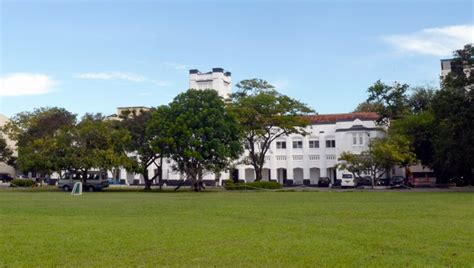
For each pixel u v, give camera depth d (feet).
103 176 211.00
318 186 209.87
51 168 176.96
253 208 80.48
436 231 48.49
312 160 231.71
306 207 82.02
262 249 38.88
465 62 142.41
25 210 77.92
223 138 169.99
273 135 204.44
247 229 51.31
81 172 187.73
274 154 237.25
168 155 172.45
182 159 172.24
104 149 179.63
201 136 167.22
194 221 59.77
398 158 172.76
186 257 35.91
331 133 229.25
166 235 46.93
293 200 103.65
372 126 218.59
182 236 46.24
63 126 185.88
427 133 184.75
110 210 77.66
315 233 47.93
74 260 35.04
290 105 179.11
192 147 166.91
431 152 190.80
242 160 209.67
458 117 137.90
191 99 168.86
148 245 41.06
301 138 233.76
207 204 91.71
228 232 48.98
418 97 226.99
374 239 43.52
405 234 46.50
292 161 234.58
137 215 68.54
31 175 280.51
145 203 95.81
